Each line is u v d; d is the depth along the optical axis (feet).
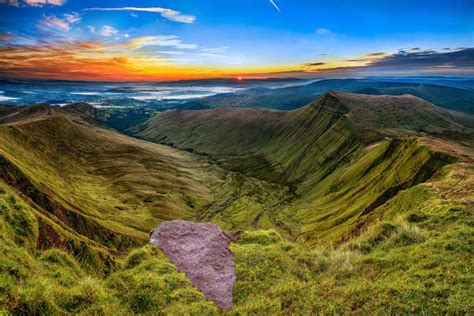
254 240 70.23
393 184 412.77
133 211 605.73
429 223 75.20
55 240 181.37
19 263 52.03
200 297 47.80
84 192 645.92
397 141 598.75
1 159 442.50
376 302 38.60
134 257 60.13
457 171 253.24
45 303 38.24
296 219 618.44
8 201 149.18
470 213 77.71
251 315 42.09
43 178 551.18
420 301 36.91
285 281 51.29
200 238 67.05
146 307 45.37
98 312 41.01
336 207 551.18
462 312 33.35
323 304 41.09
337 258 57.93
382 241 65.26
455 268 43.73
